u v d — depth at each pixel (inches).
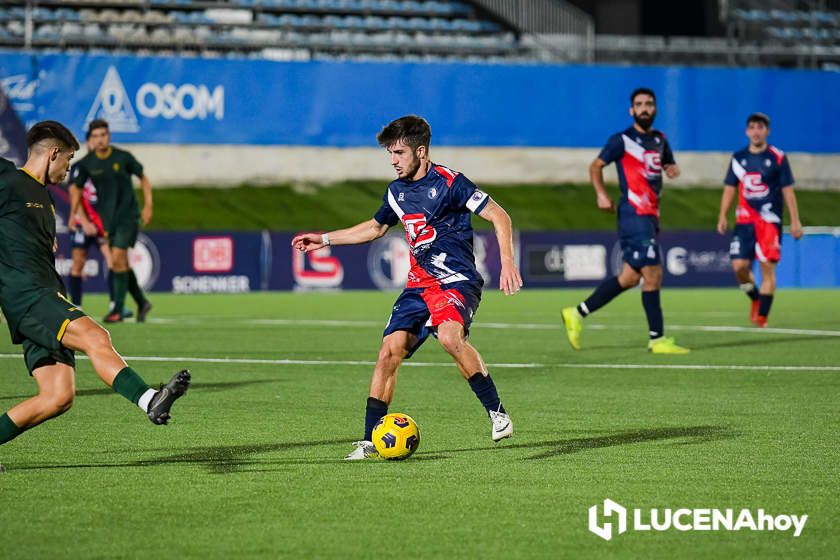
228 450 706.8
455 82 3171.8
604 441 743.7
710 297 2583.7
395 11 3695.9
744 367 1186.0
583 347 1403.8
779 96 3294.8
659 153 1311.5
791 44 3794.3
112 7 3435.0
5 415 615.5
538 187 3437.5
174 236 2696.9
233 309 2134.6
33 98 2849.4
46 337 609.0
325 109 3107.8
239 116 3051.2
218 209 3139.8
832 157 3494.1
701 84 3260.3
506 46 3531.0
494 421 704.4
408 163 688.4
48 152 631.2
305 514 537.6
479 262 2837.1
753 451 708.0
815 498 577.0
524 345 1428.4
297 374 1119.0
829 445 730.8
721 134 3275.1
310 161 3334.2
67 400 617.3
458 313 687.1
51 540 490.0
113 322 1752.0
